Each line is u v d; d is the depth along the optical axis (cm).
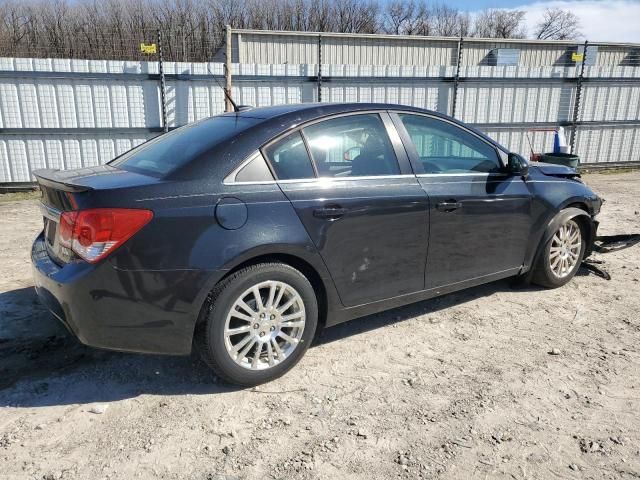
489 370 337
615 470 246
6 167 972
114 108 997
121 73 987
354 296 347
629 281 499
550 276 464
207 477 242
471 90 1206
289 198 314
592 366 341
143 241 277
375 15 4269
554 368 339
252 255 298
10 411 290
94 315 278
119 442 266
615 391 312
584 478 241
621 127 1331
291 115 338
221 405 298
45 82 952
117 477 241
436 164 386
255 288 304
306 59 1647
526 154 1281
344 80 1111
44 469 245
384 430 276
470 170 405
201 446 263
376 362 348
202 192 293
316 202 321
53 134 977
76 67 959
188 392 311
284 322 319
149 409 294
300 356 330
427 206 366
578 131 1301
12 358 346
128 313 280
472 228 396
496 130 1245
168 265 281
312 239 319
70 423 280
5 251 593
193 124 388
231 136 318
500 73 1212
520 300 454
